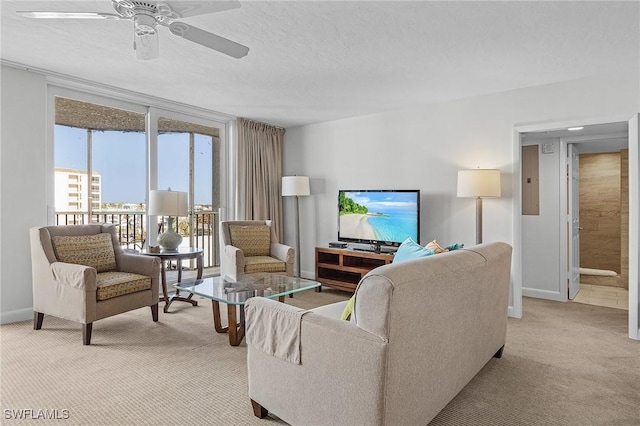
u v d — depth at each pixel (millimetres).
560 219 4641
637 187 3275
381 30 2676
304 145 5875
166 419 1978
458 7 2354
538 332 3391
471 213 4289
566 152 4656
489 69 3410
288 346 1769
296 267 5820
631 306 3256
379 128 5051
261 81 3822
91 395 2213
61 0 2334
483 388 2324
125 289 3219
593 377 2480
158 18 1970
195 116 5043
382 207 4793
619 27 2590
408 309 1577
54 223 3863
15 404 2109
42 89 3645
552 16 2451
